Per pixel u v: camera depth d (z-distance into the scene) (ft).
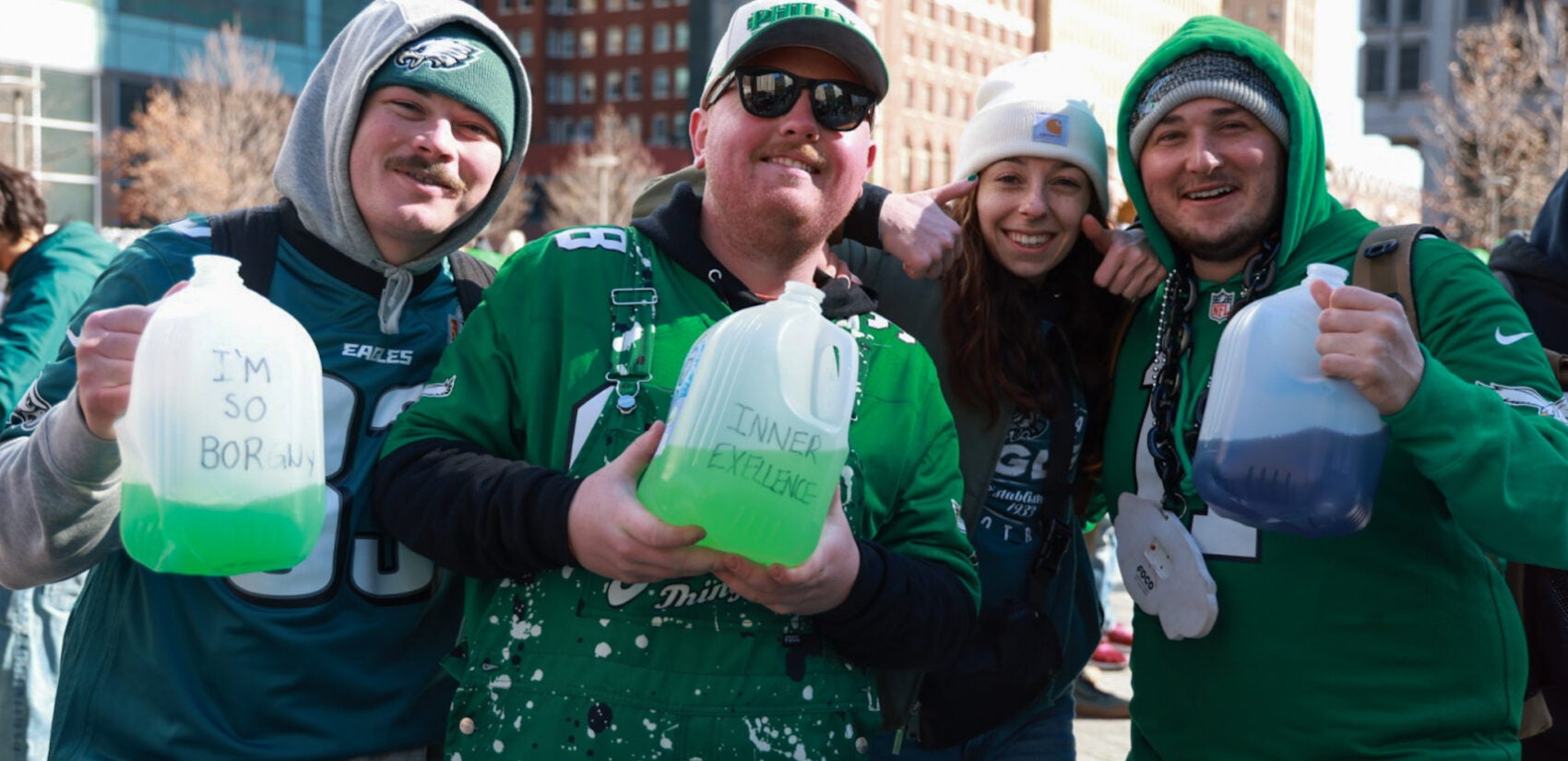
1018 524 9.49
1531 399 7.49
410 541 6.84
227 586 7.13
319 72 7.72
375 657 7.40
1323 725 7.97
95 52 171.42
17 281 13.65
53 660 13.43
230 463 5.68
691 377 6.10
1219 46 8.50
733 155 7.14
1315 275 7.03
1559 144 109.29
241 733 7.12
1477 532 7.23
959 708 9.19
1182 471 8.58
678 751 6.61
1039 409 9.27
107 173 172.96
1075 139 9.68
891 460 7.27
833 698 6.89
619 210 216.54
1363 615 7.92
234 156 157.07
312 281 7.55
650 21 268.21
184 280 7.25
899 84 256.52
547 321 7.13
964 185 9.70
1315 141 8.66
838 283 7.54
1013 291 9.59
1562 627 9.55
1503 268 10.62
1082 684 19.19
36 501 6.41
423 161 7.41
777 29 6.95
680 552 6.16
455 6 7.64
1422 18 206.90
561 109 277.44
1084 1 315.99
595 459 6.84
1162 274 9.26
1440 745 7.86
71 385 7.02
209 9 181.06
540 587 6.84
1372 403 6.95
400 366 7.66
